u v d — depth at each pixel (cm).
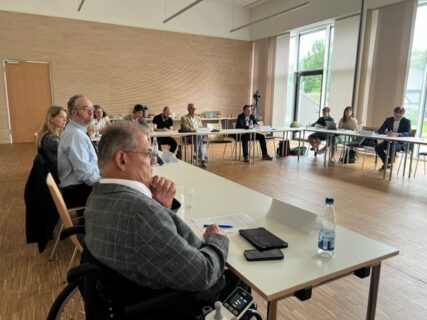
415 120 641
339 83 751
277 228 145
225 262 111
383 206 366
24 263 234
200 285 97
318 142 686
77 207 238
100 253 94
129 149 103
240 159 659
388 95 648
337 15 729
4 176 477
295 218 146
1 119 757
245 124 657
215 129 625
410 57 611
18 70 752
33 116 784
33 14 743
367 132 557
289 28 864
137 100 887
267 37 947
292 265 112
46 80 781
